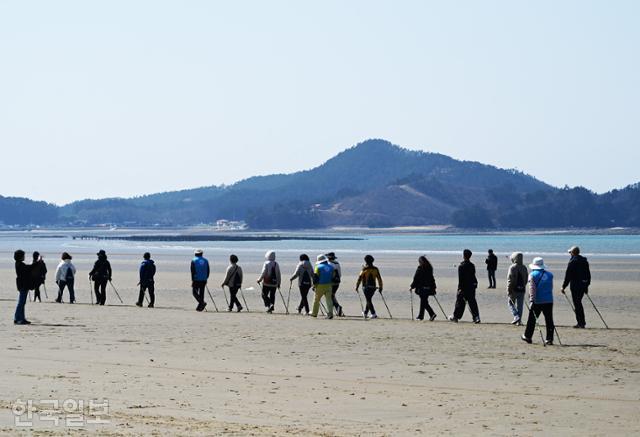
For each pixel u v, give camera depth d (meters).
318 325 27.41
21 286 27.47
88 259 93.50
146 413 13.27
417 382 16.84
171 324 27.58
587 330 26.16
